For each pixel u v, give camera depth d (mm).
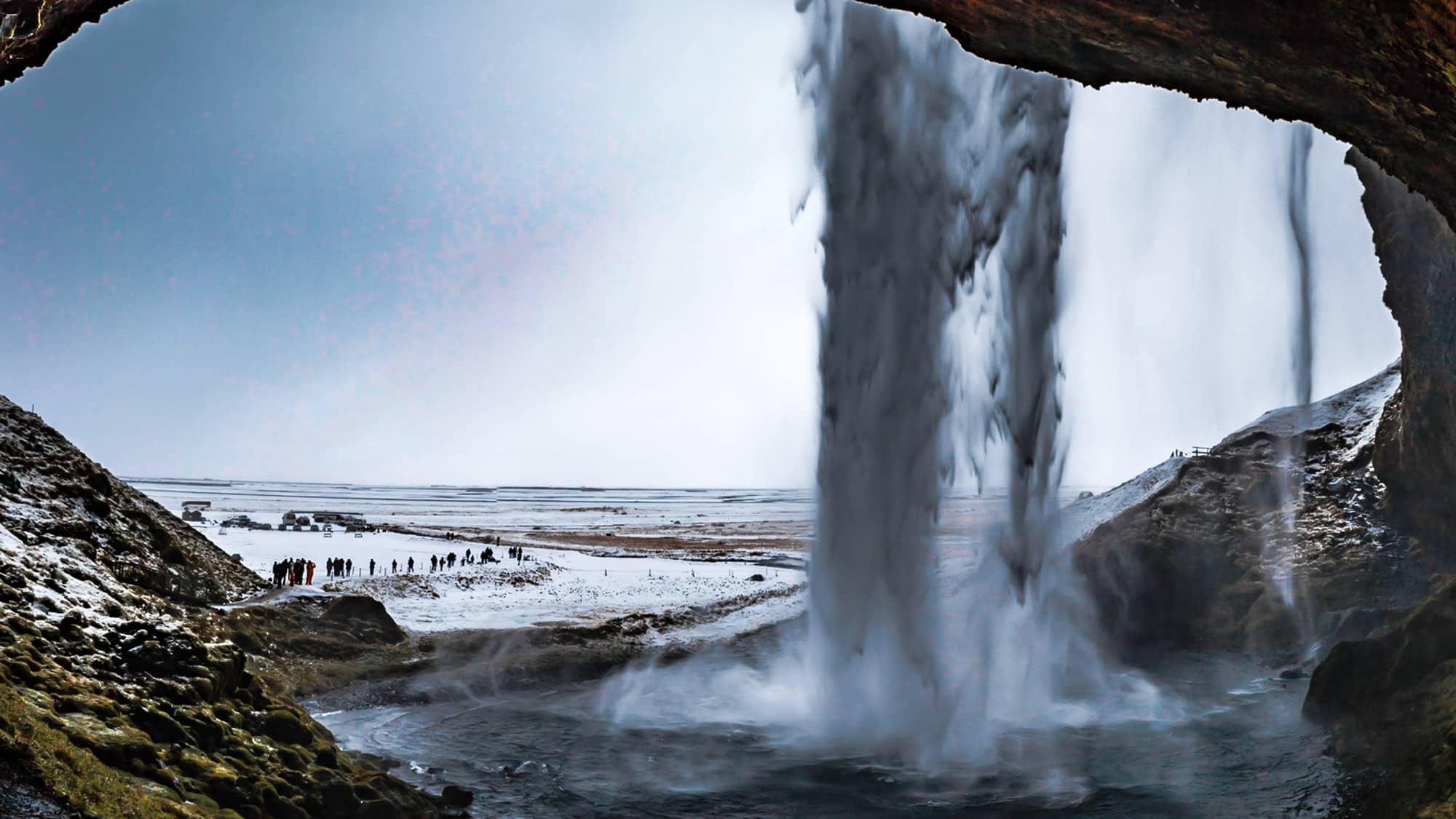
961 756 20500
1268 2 9828
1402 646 19000
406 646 31953
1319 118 12312
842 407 27062
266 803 12148
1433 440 33750
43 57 10578
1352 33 10047
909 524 26281
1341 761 17438
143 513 31672
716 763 19953
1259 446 45438
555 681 29312
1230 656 33438
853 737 22109
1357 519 38438
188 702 13398
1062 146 27484
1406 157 12703
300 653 28953
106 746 10914
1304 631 33906
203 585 30953
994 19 10859
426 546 89750
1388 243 32531
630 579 66000
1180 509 42062
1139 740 21641
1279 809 16031
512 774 18578
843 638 25859
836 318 27328
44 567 15922
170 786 11055
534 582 60750
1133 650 34688
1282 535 39500
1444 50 9641
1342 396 48688
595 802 17016
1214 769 18859
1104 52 11258
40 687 11656
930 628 25875
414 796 15211
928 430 26828
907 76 27297
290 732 14547
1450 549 34344
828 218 27641
